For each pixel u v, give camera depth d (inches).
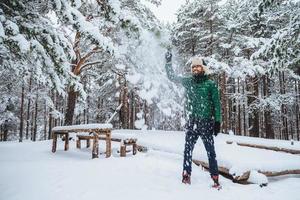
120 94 684.1
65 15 216.2
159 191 138.3
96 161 224.1
